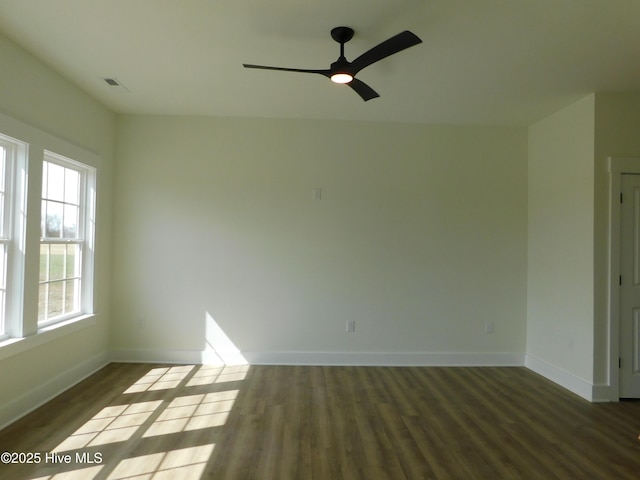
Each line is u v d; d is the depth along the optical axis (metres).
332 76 2.52
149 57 3.02
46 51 2.93
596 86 3.41
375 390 3.64
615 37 2.63
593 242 3.50
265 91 3.66
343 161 4.45
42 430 2.74
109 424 2.85
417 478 2.26
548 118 4.19
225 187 4.39
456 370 4.30
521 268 4.45
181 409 3.13
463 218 4.49
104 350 4.22
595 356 3.48
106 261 4.22
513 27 2.53
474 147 4.49
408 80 3.35
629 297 3.51
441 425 2.94
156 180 4.36
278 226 4.41
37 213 3.07
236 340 4.37
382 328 4.44
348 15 2.43
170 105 4.07
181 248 4.36
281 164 4.43
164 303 4.34
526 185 4.47
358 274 4.44
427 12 2.38
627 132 3.52
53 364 3.34
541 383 3.91
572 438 2.78
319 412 3.12
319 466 2.36
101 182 4.07
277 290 4.39
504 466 2.41
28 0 2.31
